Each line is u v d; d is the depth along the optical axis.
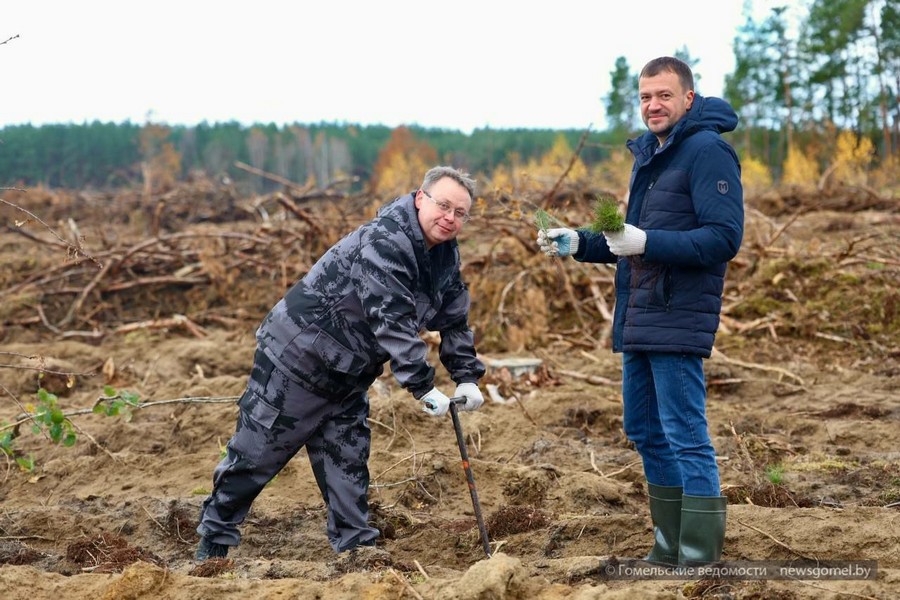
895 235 11.59
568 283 10.34
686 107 3.87
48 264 13.46
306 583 3.61
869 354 9.02
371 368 4.21
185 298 12.47
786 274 10.34
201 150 73.31
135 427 6.91
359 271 4.01
